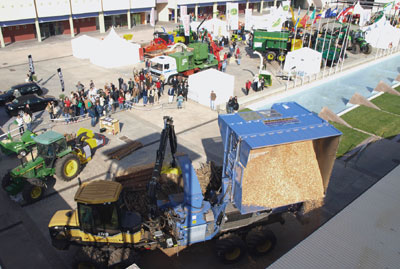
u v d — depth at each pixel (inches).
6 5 1519.4
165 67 1085.1
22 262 423.2
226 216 402.9
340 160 684.7
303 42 1439.5
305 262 272.2
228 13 1654.8
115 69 1279.5
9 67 1288.1
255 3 3011.8
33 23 1739.7
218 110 933.8
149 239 395.5
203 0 2431.1
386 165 672.4
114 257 370.3
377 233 304.7
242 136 376.2
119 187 383.9
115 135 770.8
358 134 803.4
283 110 455.5
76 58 1438.2
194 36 1644.9
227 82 949.8
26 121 756.0
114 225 374.3
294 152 434.0
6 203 535.5
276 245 459.8
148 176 539.2
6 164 644.7
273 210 422.6
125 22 2185.0
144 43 1694.1
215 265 426.0
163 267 419.8
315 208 435.2
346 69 1407.5
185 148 716.0
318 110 967.6
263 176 411.2
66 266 419.2
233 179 409.7
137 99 956.6
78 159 596.1
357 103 1013.2
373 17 2010.3
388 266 269.9
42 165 560.1
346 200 557.3
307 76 1273.4
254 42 1456.7
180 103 932.6
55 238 394.0
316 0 2493.8
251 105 981.2
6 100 928.3
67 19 1812.3
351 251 284.0
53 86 1080.8
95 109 820.6
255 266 426.0
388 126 856.9
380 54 1670.8
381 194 358.9
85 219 371.6
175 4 2306.8
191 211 396.8
